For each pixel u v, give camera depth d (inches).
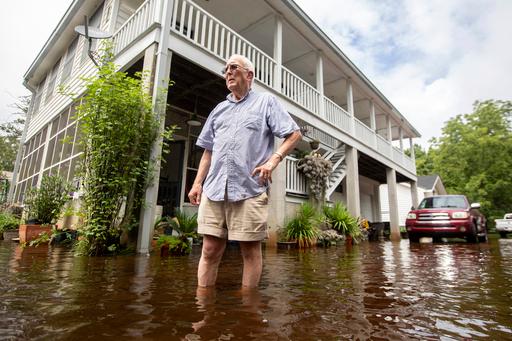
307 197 295.4
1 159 703.1
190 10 193.6
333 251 195.3
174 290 63.6
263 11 282.0
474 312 50.6
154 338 35.9
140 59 202.8
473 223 274.4
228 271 95.3
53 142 350.3
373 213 599.5
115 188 144.6
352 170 356.2
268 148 67.2
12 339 35.1
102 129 141.4
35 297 56.5
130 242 156.1
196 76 225.6
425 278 86.7
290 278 85.2
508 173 799.1
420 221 285.4
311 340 36.2
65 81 347.9
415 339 37.5
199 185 74.5
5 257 123.8
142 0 272.4
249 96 70.3
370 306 53.8
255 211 61.4
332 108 344.5
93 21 319.6
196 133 300.0
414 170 585.3
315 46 327.0
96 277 79.5
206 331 38.5
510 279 85.7
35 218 205.0
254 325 41.4
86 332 37.7
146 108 155.4
